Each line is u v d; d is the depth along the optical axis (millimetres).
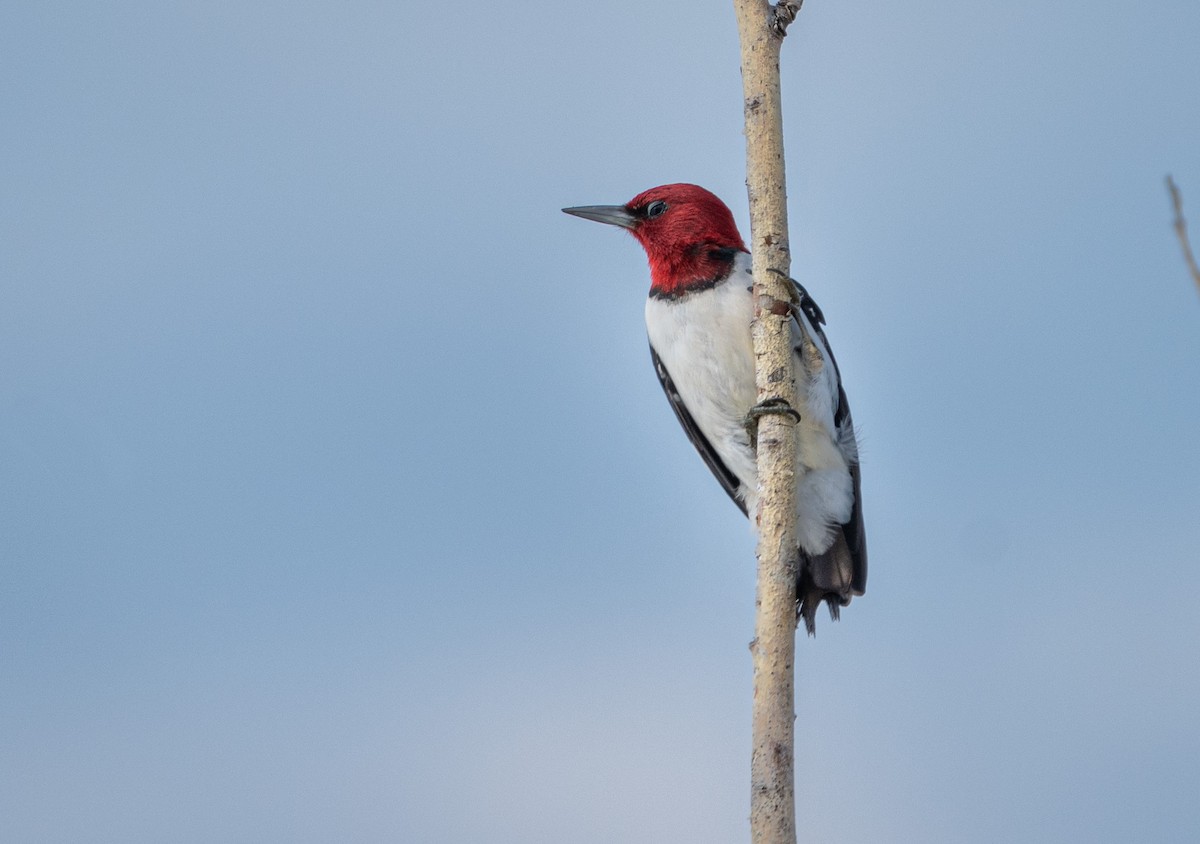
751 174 7938
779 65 8023
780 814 6449
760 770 6598
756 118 7918
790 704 6809
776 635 7016
